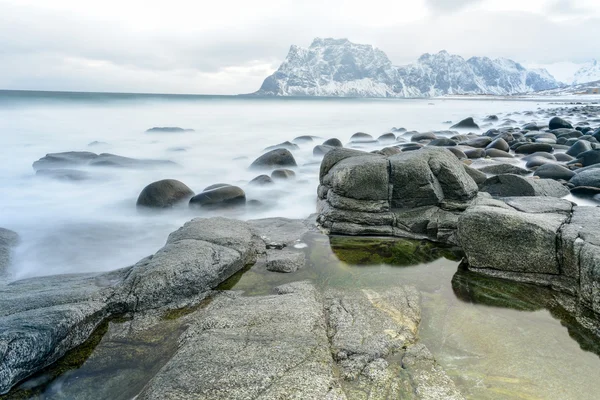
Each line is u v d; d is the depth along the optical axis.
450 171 9.80
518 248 7.32
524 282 7.20
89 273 7.71
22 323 5.07
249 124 41.44
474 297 6.66
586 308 6.16
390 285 7.03
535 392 4.39
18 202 13.54
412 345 5.14
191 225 8.73
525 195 11.65
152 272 6.46
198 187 15.55
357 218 9.86
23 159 20.97
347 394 4.23
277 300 6.08
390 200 10.00
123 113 48.81
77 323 5.42
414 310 6.07
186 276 6.54
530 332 5.59
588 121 38.91
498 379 4.60
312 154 22.66
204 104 80.81
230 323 5.40
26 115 40.66
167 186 12.30
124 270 7.42
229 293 6.73
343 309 6.00
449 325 5.75
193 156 22.83
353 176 10.06
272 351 4.62
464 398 4.20
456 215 9.52
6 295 6.19
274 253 8.42
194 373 4.23
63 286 6.64
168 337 5.54
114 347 5.36
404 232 9.63
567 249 6.77
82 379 4.80
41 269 8.36
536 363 4.89
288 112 61.91
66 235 10.58
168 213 12.06
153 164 18.44
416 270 7.78
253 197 13.69
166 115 50.12
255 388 4.01
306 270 7.71
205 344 4.80
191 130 33.59
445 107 84.12
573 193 12.28
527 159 18.03
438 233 9.31
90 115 44.44
